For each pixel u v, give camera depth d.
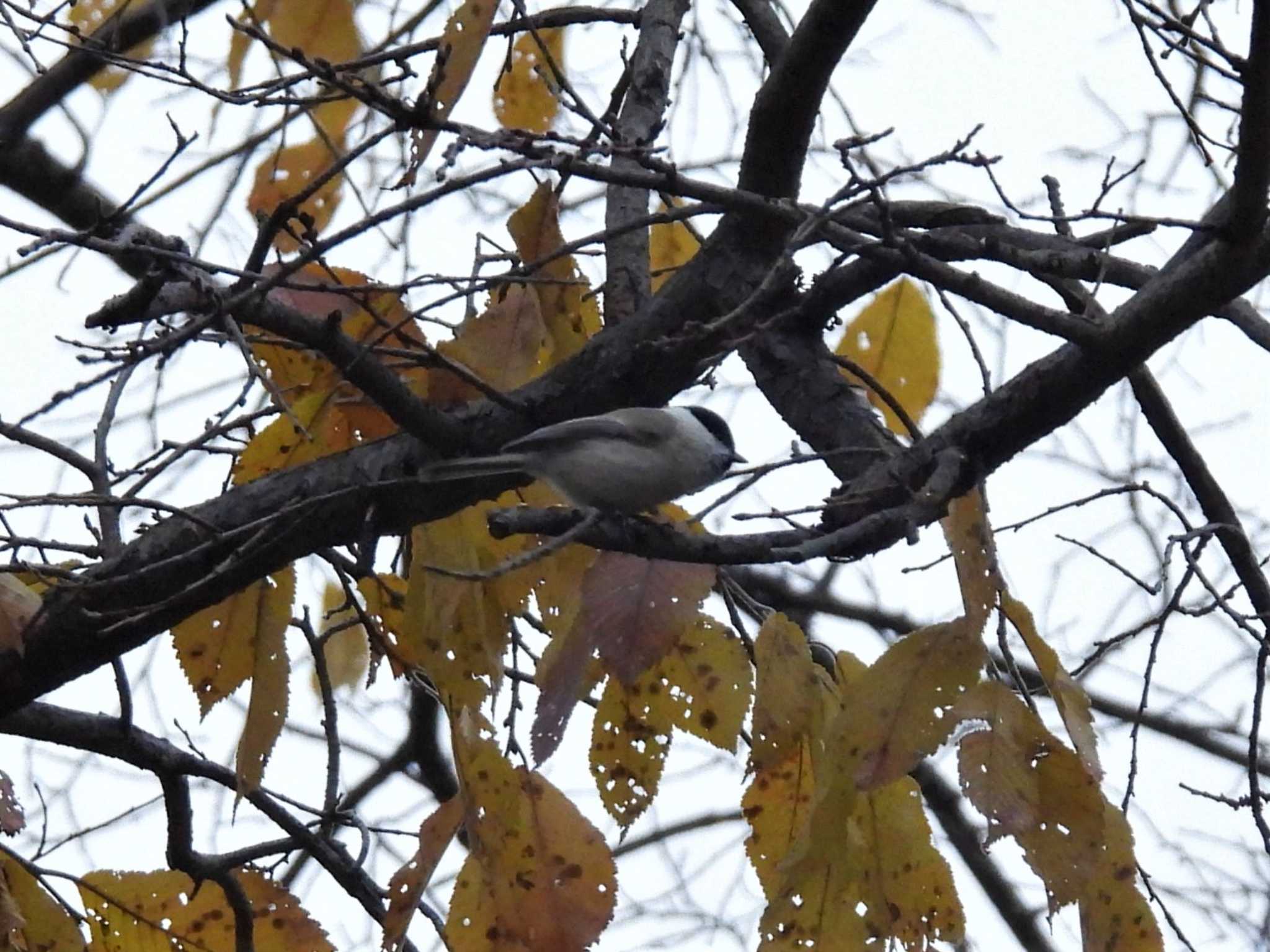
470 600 8.05
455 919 7.50
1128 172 7.81
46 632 8.22
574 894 7.51
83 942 8.13
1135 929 7.02
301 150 10.05
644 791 7.91
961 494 7.37
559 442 8.37
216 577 7.72
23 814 7.89
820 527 7.59
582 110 7.95
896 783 7.47
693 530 8.34
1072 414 7.92
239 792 8.21
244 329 8.92
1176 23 7.08
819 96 8.61
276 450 8.66
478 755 7.66
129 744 9.29
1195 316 7.66
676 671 7.90
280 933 8.87
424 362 7.89
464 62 6.95
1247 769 8.31
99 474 8.77
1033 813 6.54
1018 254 7.88
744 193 7.49
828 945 7.29
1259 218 7.29
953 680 6.70
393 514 8.37
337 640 10.94
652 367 8.90
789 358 9.69
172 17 10.76
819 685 7.66
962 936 7.33
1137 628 8.19
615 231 7.61
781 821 8.04
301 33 9.80
